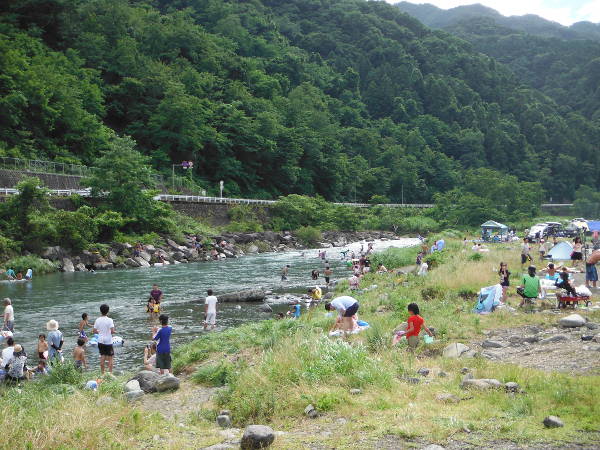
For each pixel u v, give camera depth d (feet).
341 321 49.96
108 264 145.89
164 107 279.08
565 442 20.95
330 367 33.32
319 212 290.35
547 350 37.63
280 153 334.03
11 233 134.31
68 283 114.42
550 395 26.50
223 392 33.96
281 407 29.22
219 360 45.52
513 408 25.31
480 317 53.26
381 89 632.79
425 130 589.32
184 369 46.75
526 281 57.47
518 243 175.63
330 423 26.27
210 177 308.81
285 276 126.21
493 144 604.49
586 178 620.08
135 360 55.16
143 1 486.79
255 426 23.99
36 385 43.29
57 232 140.46
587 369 31.53
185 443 25.20
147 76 304.09
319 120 426.10
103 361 49.14
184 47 380.37
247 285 114.11
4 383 45.29
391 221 332.39
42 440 24.48
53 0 288.30
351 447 22.30
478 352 38.88
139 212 176.86
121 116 292.81
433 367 35.45
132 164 178.60
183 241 181.68
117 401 33.68
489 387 28.94
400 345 42.73
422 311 57.52
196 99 286.25
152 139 282.56
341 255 188.44
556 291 62.49
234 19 536.83
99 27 318.86
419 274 91.56
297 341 40.65
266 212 265.34
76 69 267.80
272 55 539.29
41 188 145.07
